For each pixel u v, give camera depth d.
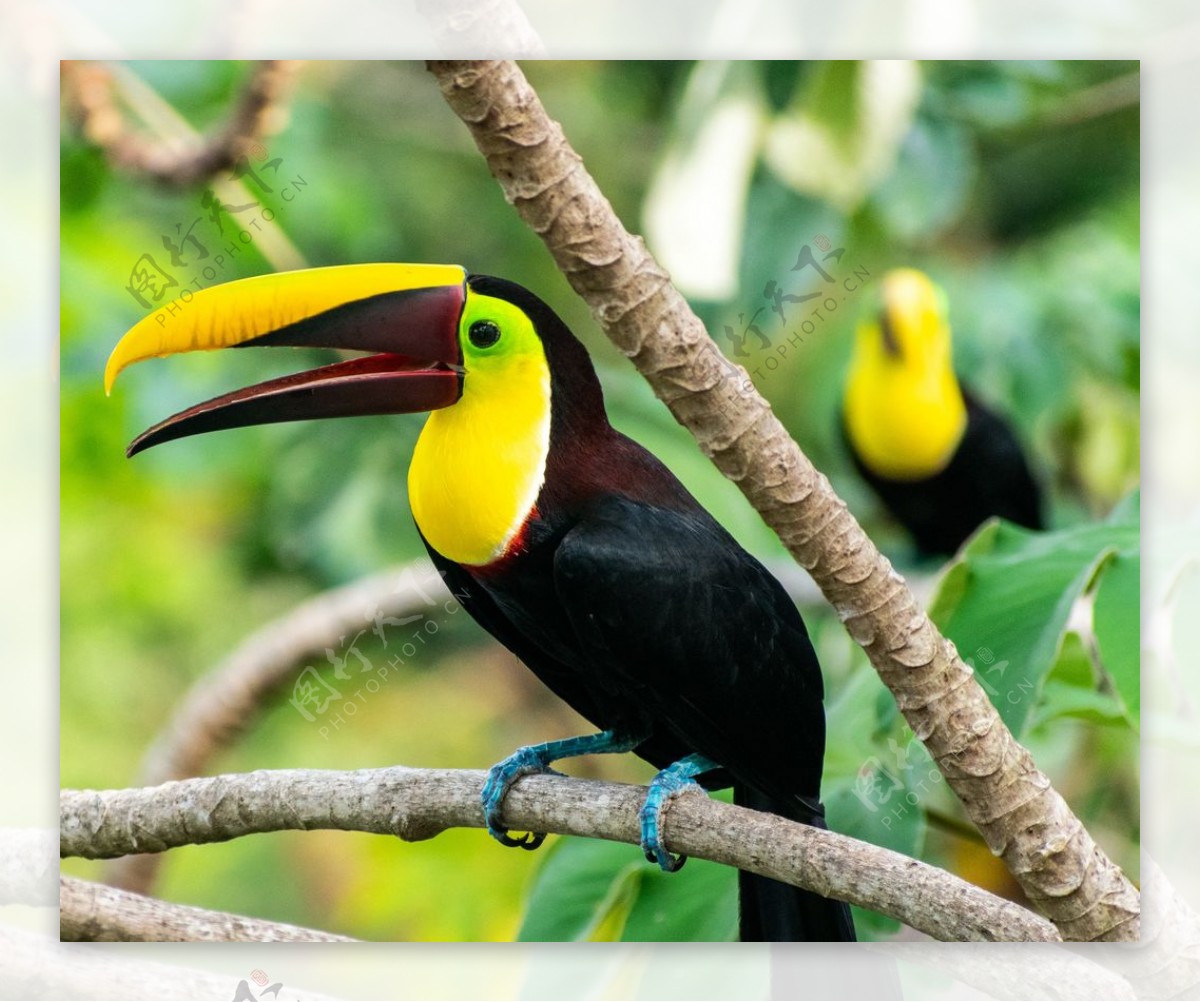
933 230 6.54
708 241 5.88
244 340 4.79
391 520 6.86
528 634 5.07
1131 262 6.71
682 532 4.80
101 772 6.88
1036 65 6.40
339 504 6.87
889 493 8.35
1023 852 4.41
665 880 5.24
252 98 5.88
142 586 6.93
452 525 4.83
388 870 6.93
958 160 6.26
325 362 6.71
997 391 7.51
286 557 7.02
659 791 4.48
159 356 4.80
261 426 6.91
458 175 7.02
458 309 4.80
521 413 4.81
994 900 3.87
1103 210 6.75
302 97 6.66
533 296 4.88
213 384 6.65
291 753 6.84
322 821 4.83
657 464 5.07
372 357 4.97
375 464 6.92
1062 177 6.79
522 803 4.69
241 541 7.03
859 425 8.10
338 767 6.90
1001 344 7.04
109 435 6.61
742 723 4.76
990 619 4.75
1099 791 6.32
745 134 5.81
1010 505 8.06
